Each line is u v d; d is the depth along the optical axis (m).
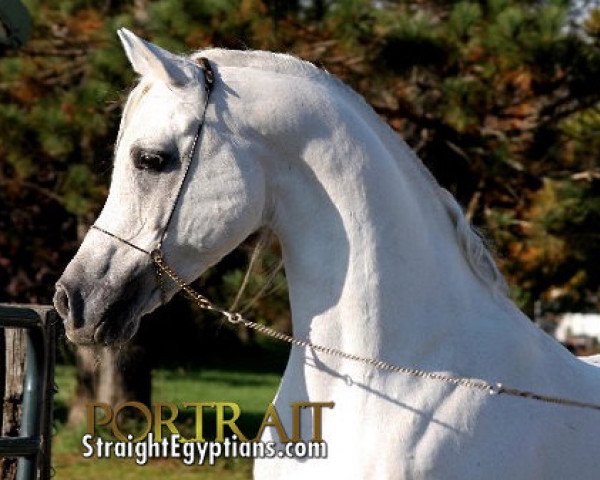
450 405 5.50
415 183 5.89
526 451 5.54
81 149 16.92
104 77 15.17
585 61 14.44
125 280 5.48
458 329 5.70
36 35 16.86
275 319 15.23
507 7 14.70
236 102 5.55
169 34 14.23
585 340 41.44
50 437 6.70
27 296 27.44
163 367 37.34
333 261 5.62
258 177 5.57
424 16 14.87
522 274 16.62
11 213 22.61
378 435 5.47
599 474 5.79
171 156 5.48
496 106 15.28
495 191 16.41
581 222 15.88
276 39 14.48
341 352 5.61
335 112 5.64
